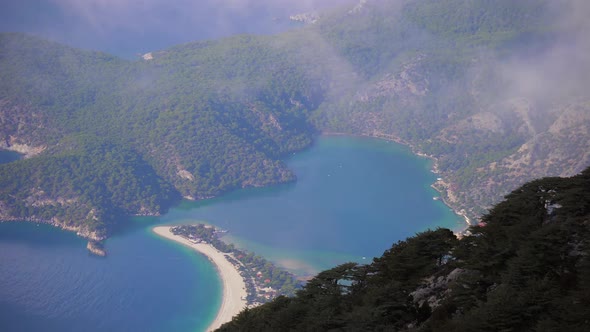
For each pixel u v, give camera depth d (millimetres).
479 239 75562
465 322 61250
